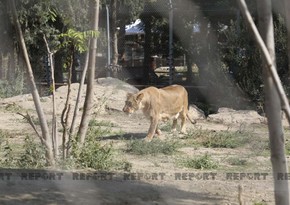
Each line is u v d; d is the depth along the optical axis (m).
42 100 21.92
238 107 22.97
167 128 16.78
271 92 5.19
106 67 27.16
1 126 17.61
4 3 25.08
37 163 9.85
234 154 12.86
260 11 5.19
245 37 22.69
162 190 8.56
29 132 15.78
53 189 7.91
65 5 12.52
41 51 26.72
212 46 25.59
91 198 7.68
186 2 26.31
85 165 10.05
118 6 27.91
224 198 8.35
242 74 22.81
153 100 14.64
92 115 19.48
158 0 27.36
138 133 16.38
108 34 26.28
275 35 20.34
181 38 26.78
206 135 15.38
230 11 25.88
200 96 24.97
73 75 27.17
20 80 27.17
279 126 5.30
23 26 24.80
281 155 5.39
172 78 25.84
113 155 11.41
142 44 32.16
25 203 7.17
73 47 10.41
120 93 22.33
